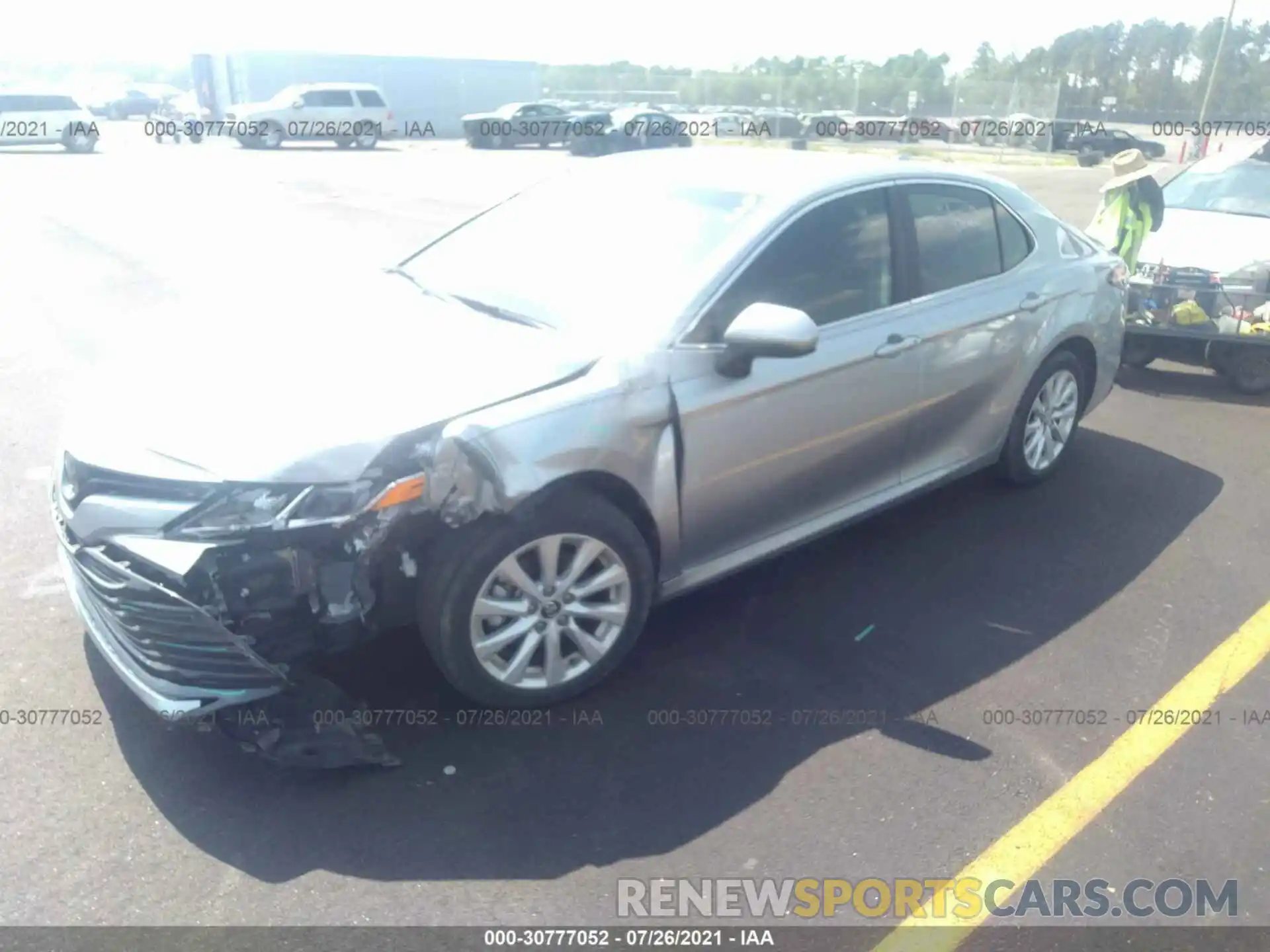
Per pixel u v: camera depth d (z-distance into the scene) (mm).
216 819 2998
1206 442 6145
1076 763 3318
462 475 3088
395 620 3221
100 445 3197
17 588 4184
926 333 4332
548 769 3230
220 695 3057
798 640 3955
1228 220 7598
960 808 3121
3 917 2662
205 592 2943
